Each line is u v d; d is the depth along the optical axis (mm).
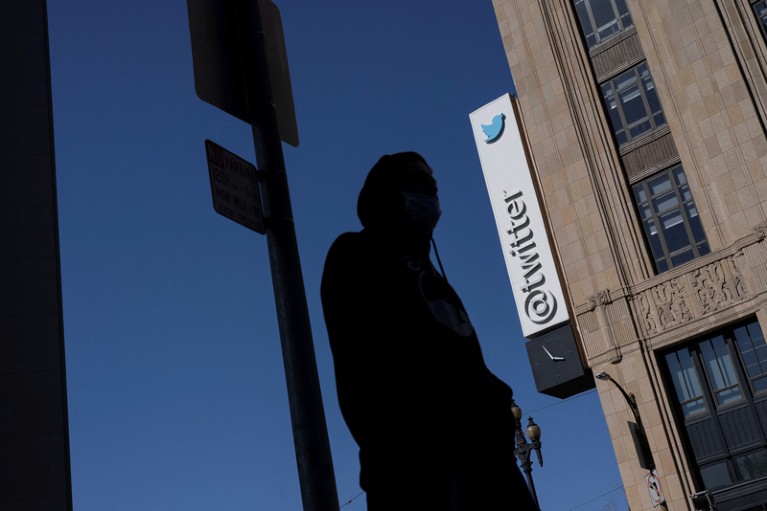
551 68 30984
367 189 1860
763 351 24688
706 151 26703
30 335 20562
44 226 21891
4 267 21141
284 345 3621
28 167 22438
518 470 1682
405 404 1578
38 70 23781
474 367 1692
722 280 25516
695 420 25422
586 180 29047
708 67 27297
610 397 26656
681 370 26109
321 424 3438
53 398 20109
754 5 27562
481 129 33250
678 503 24516
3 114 22875
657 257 27562
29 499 18984
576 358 28234
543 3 32000
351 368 1624
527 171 31766
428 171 1922
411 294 1683
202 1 4016
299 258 3883
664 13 28781
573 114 30031
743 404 24688
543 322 29391
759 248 24750
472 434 1604
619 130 29422
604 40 30594
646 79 29234
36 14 24578
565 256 28922
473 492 1552
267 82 4113
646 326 26688
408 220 1808
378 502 1557
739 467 24312
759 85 26453
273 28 4383
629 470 25828
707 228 26469
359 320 1646
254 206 3871
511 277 30844
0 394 19828
